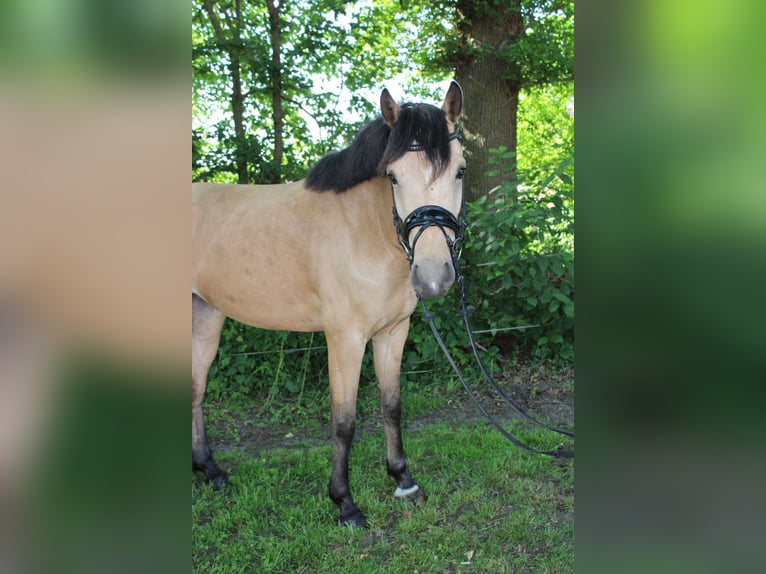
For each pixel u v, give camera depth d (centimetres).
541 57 516
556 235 417
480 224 403
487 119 550
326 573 211
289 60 558
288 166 525
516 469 282
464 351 451
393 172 199
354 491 272
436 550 222
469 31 551
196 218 279
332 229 239
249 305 268
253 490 272
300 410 397
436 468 296
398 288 238
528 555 217
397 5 594
